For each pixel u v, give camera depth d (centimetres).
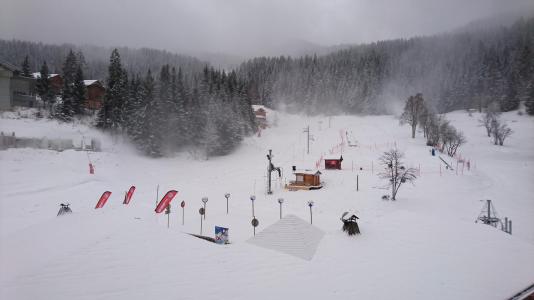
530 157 6562
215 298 998
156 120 6238
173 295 980
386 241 1508
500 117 10731
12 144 4778
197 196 3909
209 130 6569
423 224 1647
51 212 2872
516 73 12394
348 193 3797
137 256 1107
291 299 1048
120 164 5244
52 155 4719
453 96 13112
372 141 7506
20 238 1194
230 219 2691
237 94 8638
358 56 18375
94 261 1045
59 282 947
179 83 7525
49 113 6562
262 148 7394
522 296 1109
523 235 2661
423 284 1170
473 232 1551
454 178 4322
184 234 1308
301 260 1305
